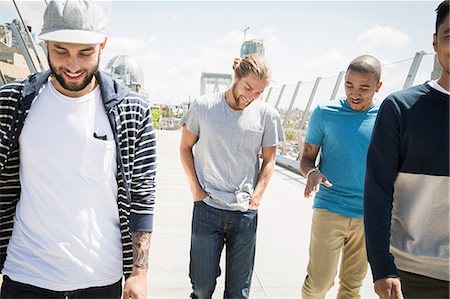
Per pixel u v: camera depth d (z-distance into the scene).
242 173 2.63
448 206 1.72
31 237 1.77
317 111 2.91
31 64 6.24
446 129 1.67
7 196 1.79
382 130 1.77
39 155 1.73
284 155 13.20
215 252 2.60
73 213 1.76
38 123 1.73
